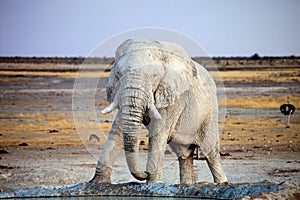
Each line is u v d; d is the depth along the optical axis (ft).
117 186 52.65
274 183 50.24
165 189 51.21
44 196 52.70
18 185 67.10
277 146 107.14
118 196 51.72
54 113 171.94
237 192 49.21
